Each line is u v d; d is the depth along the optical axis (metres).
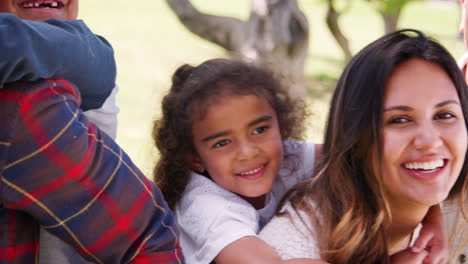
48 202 1.31
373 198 1.72
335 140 1.74
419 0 6.39
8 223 1.32
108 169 1.36
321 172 1.79
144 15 15.73
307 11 16.17
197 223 1.85
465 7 2.36
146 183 1.44
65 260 1.53
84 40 1.37
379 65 1.65
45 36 1.26
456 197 1.89
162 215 1.46
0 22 1.21
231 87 1.91
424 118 1.63
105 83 1.42
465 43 2.38
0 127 1.25
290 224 1.77
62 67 1.29
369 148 1.68
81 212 1.33
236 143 1.92
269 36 5.54
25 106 1.26
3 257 1.32
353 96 1.70
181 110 1.96
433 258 1.85
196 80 1.95
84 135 1.32
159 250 1.45
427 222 1.94
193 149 1.99
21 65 1.22
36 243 1.40
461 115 1.68
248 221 1.85
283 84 2.10
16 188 1.28
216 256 1.77
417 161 1.64
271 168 1.97
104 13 15.80
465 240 2.04
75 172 1.30
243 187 1.94
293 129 2.17
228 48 5.64
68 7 2.10
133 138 7.32
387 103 1.64
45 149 1.27
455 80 1.68
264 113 1.94
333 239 1.73
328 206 1.76
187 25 5.59
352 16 16.52
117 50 12.16
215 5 18.06
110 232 1.37
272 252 1.72
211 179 2.04
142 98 9.19
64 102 1.31
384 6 6.18
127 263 1.42
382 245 1.74
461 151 1.67
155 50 12.29
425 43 1.67
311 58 11.75
